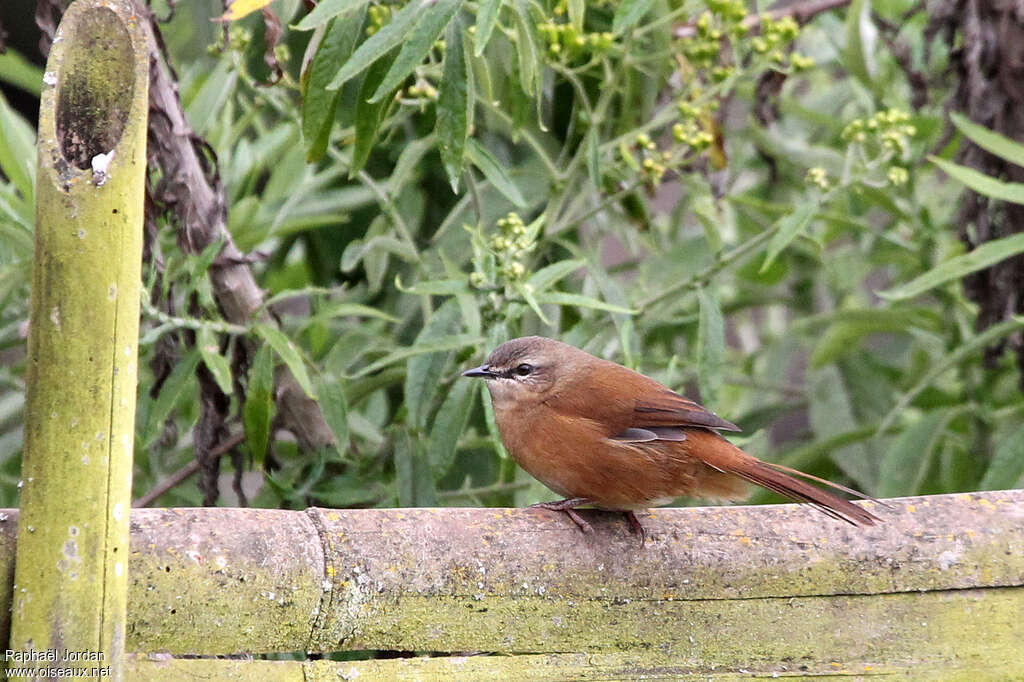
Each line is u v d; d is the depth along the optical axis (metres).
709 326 9.21
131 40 5.06
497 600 6.00
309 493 8.86
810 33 13.33
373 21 8.84
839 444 11.19
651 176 9.16
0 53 8.45
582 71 9.37
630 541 6.19
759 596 6.26
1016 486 10.05
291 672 5.75
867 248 12.60
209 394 8.88
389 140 10.70
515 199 8.38
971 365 11.07
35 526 5.01
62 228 4.90
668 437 7.41
